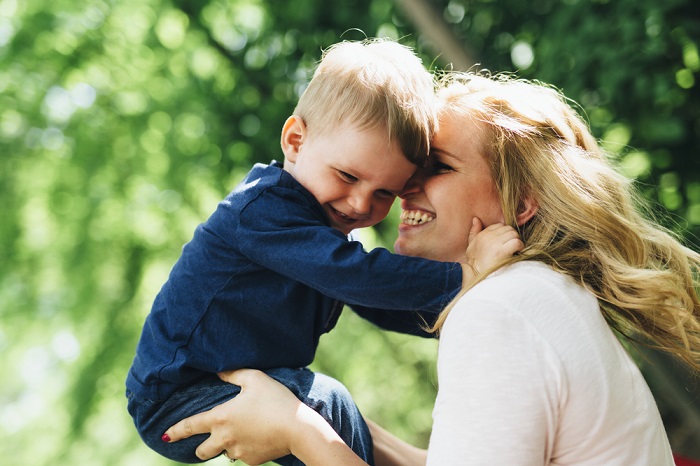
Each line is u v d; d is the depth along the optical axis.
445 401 1.56
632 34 4.14
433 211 1.93
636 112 4.31
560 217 1.81
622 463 1.56
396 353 7.90
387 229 6.56
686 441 3.50
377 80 1.95
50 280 8.75
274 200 1.98
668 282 1.72
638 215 1.95
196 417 1.91
